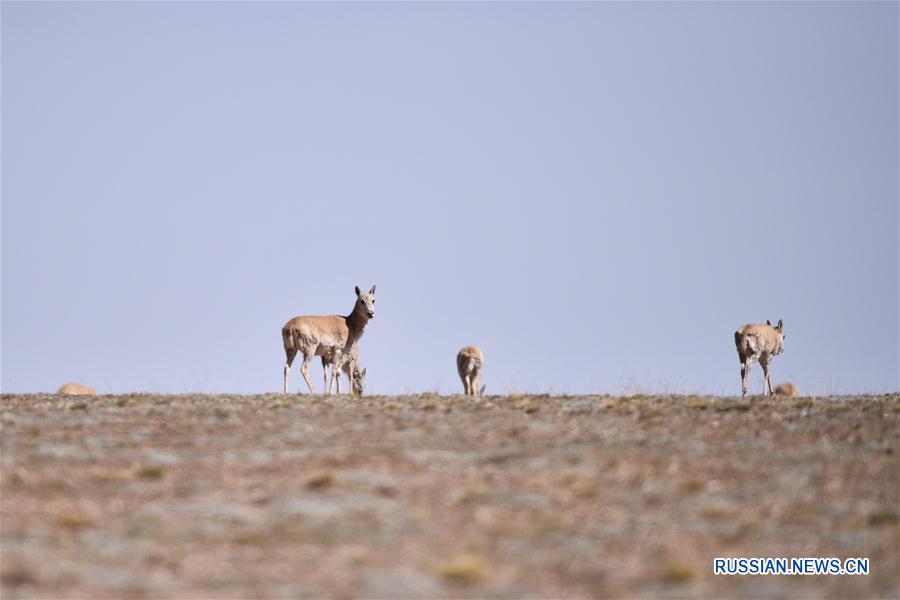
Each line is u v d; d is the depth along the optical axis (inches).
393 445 3154.5
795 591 2118.6
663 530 2433.6
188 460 2987.2
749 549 2340.1
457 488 2711.6
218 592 2034.9
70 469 2883.9
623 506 2596.0
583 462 2950.3
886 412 3708.2
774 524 2498.8
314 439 3243.1
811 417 3597.4
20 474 2819.9
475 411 3747.5
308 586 2071.9
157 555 2234.3
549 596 2042.3
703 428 3400.6
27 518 2481.5
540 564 2212.1
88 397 4318.4
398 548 2295.8
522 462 2945.4
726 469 2915.8
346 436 3284.9
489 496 2645.2
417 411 3767.2
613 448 3120.1
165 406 3858.3
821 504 2637.8
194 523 2448.3
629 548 2319.1
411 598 2020.2
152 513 2518.5
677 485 2743.6
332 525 2434.8
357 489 2699.3
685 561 2192.4
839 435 3314.5
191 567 2172.7
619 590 2079.2
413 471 2864.2
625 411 3715.6
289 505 2568.9
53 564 2165.4
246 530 2395.4
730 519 2516.0
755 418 3567.9
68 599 1990.7
